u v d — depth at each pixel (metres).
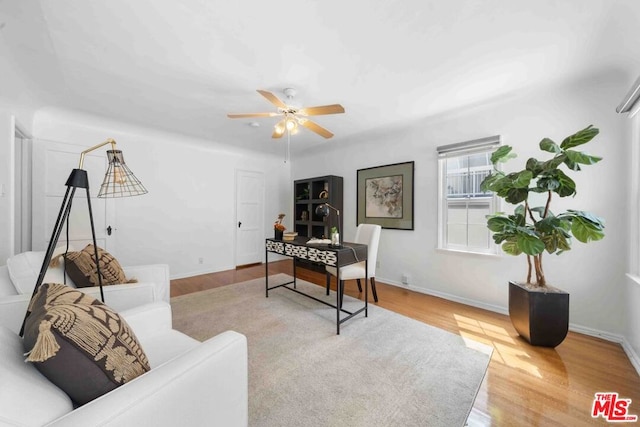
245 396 1.03
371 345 2.02
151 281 2.19
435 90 2.34
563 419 1.32
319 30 1.58
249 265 4.98
